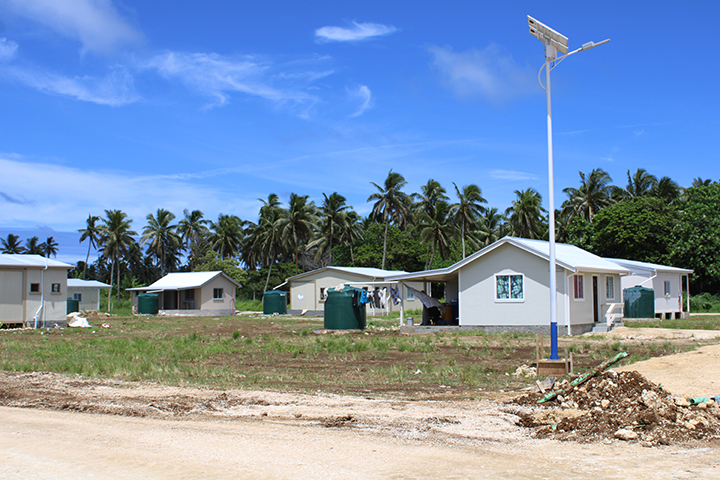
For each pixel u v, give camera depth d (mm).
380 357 17359
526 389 11547
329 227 71375
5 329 30203
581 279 26844
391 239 72375
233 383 12461
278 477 5758
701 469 6305
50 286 32469
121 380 12797
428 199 73562
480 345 20625
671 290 37656
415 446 7141
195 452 6594
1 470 5754
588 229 57531
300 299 50125
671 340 21047
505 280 27078
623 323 29328
